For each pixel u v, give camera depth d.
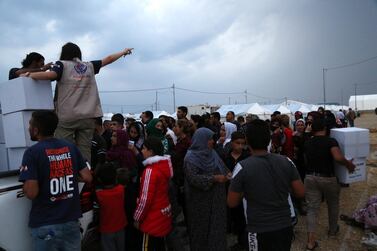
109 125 6.34
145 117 7.73
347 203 7.87
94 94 3.93
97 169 4.01
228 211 5.93
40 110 3.17
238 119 9.63
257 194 3.02
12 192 2.90
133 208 4.41
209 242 4.41
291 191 3.23
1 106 3.54
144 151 4.20
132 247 4.40
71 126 3.73
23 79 3.30
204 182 4.31
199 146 4.44
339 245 5.50
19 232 2.91
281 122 7.29
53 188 2.92
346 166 5.18
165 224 4.12
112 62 4.24
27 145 3.35
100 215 3.98
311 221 5.39
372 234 5.69
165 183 4.15
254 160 3.12
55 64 3.62
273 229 2.97
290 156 7.20
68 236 3.02
